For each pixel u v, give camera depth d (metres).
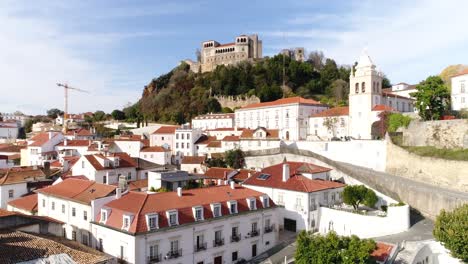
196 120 157.50
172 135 126.94
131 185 72.00
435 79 80.50
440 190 61.38
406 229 53.62
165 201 45.22
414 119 80.62
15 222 40.91
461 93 89.69
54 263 28.77
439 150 69.94
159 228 41.19
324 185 62.12
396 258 40.53
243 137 113.94
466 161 61.44
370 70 97.38
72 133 138.75
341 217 57.28
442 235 41.59
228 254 48.19
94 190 51.31
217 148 118.12
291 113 119.62
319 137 113.81
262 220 52.97
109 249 42.66
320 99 171.75
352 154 88.06
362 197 59.44
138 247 39.47
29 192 68.12
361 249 34.31
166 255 41.72
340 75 188.62
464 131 68.56
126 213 41.69
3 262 27.38
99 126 190.00
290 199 59.66
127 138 126.88
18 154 116.69
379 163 82.25
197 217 45.34
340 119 107.69
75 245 40.25
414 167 71.75
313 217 58.34
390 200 66.94
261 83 185.62
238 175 80.19
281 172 67.00
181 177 70.44
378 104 98.94
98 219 45.22
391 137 81.38
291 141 101.44
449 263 44.44
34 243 31.97
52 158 102.12
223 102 186.12
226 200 49.59
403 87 133.00
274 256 50.47
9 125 183.25
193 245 44.44
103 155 80.06
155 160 108.75
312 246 34.38
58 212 52.34
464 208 43.19
